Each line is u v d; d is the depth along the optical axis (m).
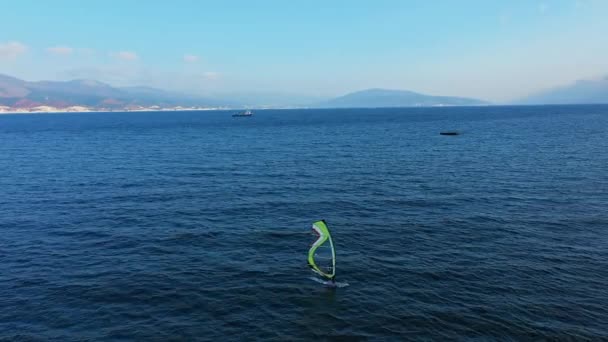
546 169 60.75
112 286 24.16
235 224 36.38
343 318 20.69
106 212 40.16
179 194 47.66
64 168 65.94
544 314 20.81
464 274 25.62
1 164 70.31
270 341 18.78
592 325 19.84
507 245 30.53
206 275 25.77
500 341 18.62
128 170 63.97
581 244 30.50
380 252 29.53
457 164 67.75
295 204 43.16
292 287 24.14
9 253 29.45
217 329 19.73
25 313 21.06
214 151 88.75
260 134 138.12
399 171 61.94
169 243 31.55
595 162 65.56
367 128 166.75
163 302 22.30
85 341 18.69
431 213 39.28
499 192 47.16
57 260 28.16
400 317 20.70
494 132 131.38
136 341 18.70
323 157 78.56
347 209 41.09
